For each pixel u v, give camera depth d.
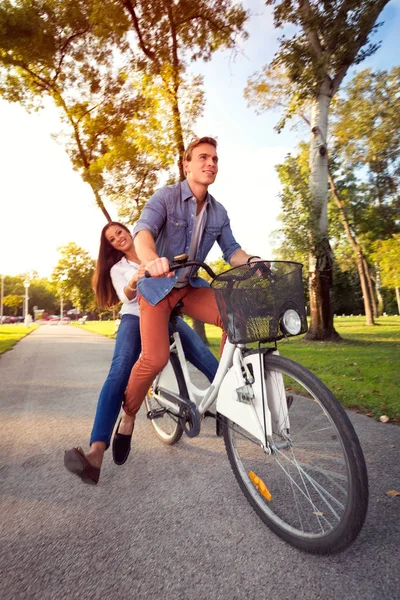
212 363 2.76
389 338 13.48
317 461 1.92
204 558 1.78
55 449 3.31
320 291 12.68
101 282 3.18
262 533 1.97
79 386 6.24
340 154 23.42
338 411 1.70
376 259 28.78
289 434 2.00
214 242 2.68
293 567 1.70
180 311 2.68
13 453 3.24
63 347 14.28
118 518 2.15
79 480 2.67
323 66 11.62
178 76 12.59
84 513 2.22
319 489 2.12
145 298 2.37
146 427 3.89
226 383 2.19
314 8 11.70
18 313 113.31
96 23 13.09
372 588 1.55
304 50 11.71
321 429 1.89
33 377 7.22
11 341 17.12
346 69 12.60
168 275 2.02
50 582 1.63
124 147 13.74
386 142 21.12
